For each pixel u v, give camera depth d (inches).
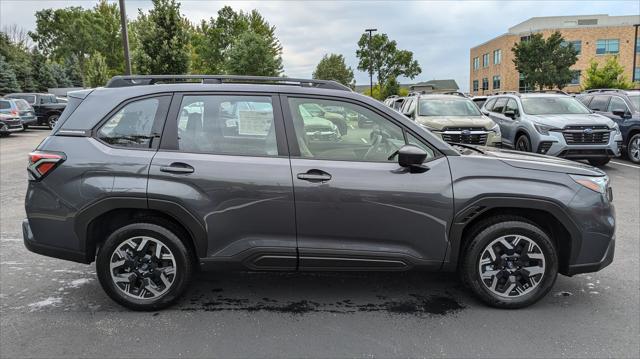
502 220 147.3
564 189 145.0
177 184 141.7
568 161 160.4
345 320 144.7
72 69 2425.0
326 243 144.8
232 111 148.2
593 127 407.8
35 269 187.2
